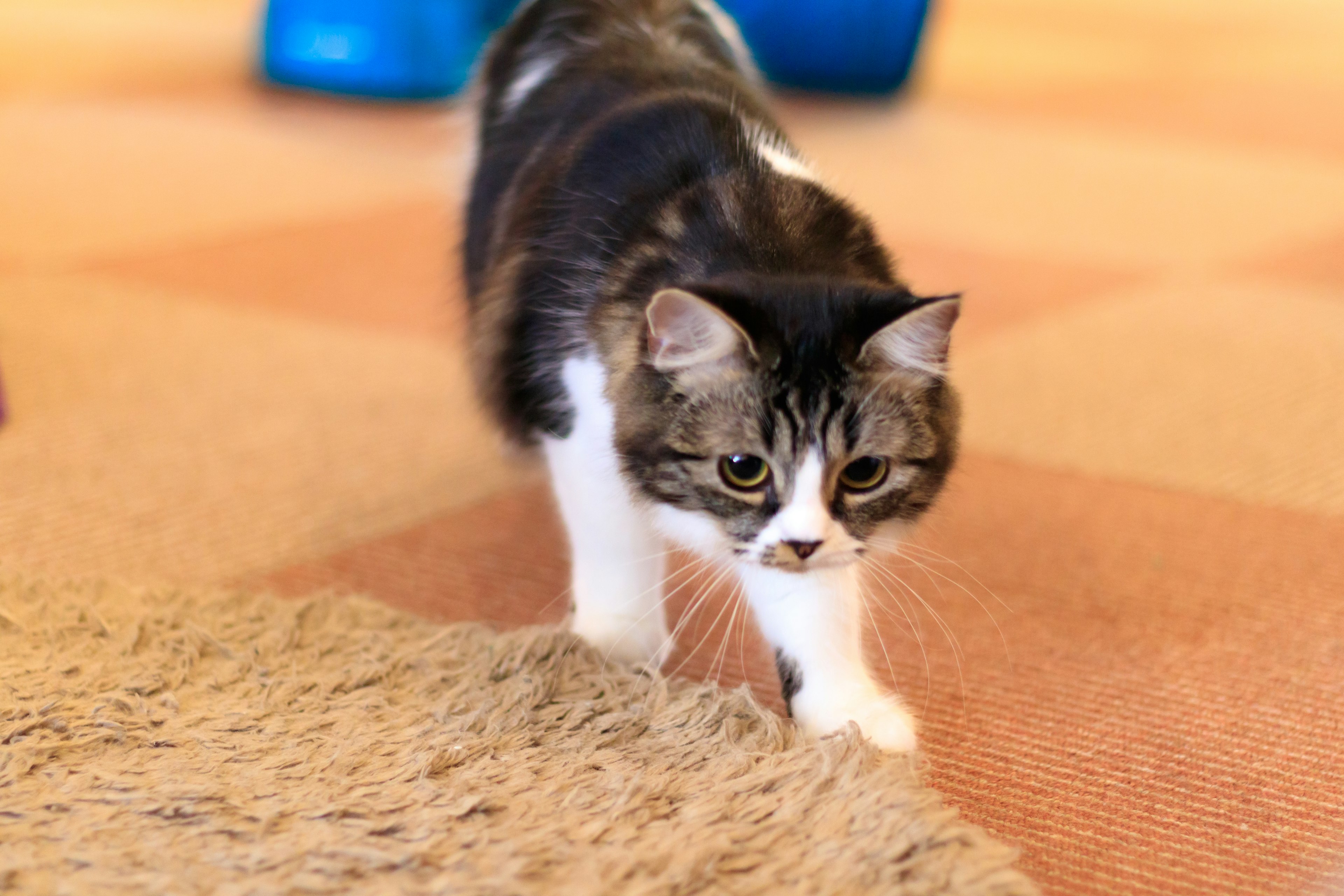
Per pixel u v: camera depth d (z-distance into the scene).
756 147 1.88
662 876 1.30
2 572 1.94
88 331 3.05
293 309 3.29
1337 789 1.65
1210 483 2.54
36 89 5.77
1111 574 2.19
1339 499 2.48
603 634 1.86
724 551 1.66
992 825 1.56
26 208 4.01
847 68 6.25
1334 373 3.09
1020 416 2.82
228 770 1.50
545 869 1.32
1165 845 1.53
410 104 5.75
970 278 3.72
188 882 1.29
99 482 2.35
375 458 2.54
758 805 1.44
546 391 1.80
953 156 5.27
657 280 1.67
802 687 1.70
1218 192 4.79
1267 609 2.09
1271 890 1.46
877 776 1.48
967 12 9.97
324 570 2.13
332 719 1.63
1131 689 1.87
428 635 1.90
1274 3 10.89
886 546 1.73
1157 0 11.06
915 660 1.93
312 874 1.30
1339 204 4.66
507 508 2.38
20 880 1.28
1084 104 6.51
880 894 1.30
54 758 1.52
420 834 1.37
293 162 4.74
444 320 3.26
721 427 1.57
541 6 2.47
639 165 1.83
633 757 1.56
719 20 2.61
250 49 6.98
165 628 1.85
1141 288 3.69
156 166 4.59
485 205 2.24
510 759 1.55
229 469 2.44
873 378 1.58
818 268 1.72
